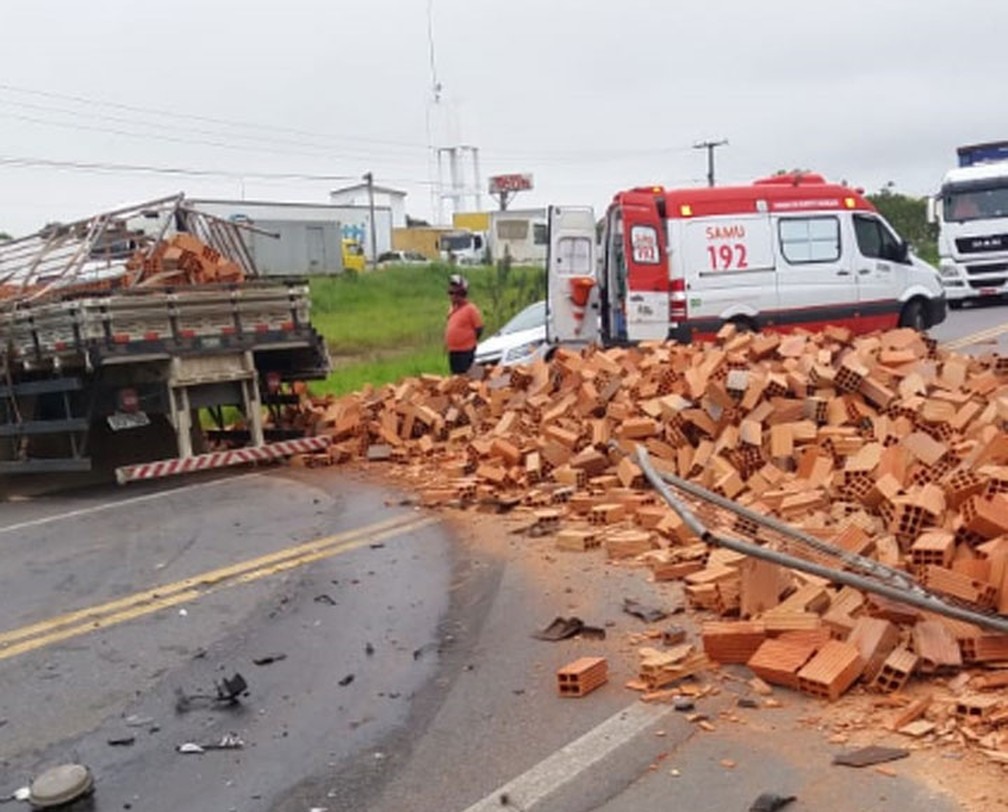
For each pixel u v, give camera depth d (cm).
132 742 478
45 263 1331
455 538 797
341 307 4038
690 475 841
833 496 720
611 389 1016
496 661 535
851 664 454
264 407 1300
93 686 550
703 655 497
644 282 1502
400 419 1212
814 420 871
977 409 809
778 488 761
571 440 941
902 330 1077
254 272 1449
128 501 1062
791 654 471
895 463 713
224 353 1166
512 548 750
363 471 1134
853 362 889
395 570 723
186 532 891
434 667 537
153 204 1350
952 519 590
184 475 1193
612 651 532
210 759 454
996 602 482
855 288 1652
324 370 1266
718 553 632
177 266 1212
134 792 430
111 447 1283
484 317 2695
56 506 1079
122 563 802
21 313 1156
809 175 1694
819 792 374
